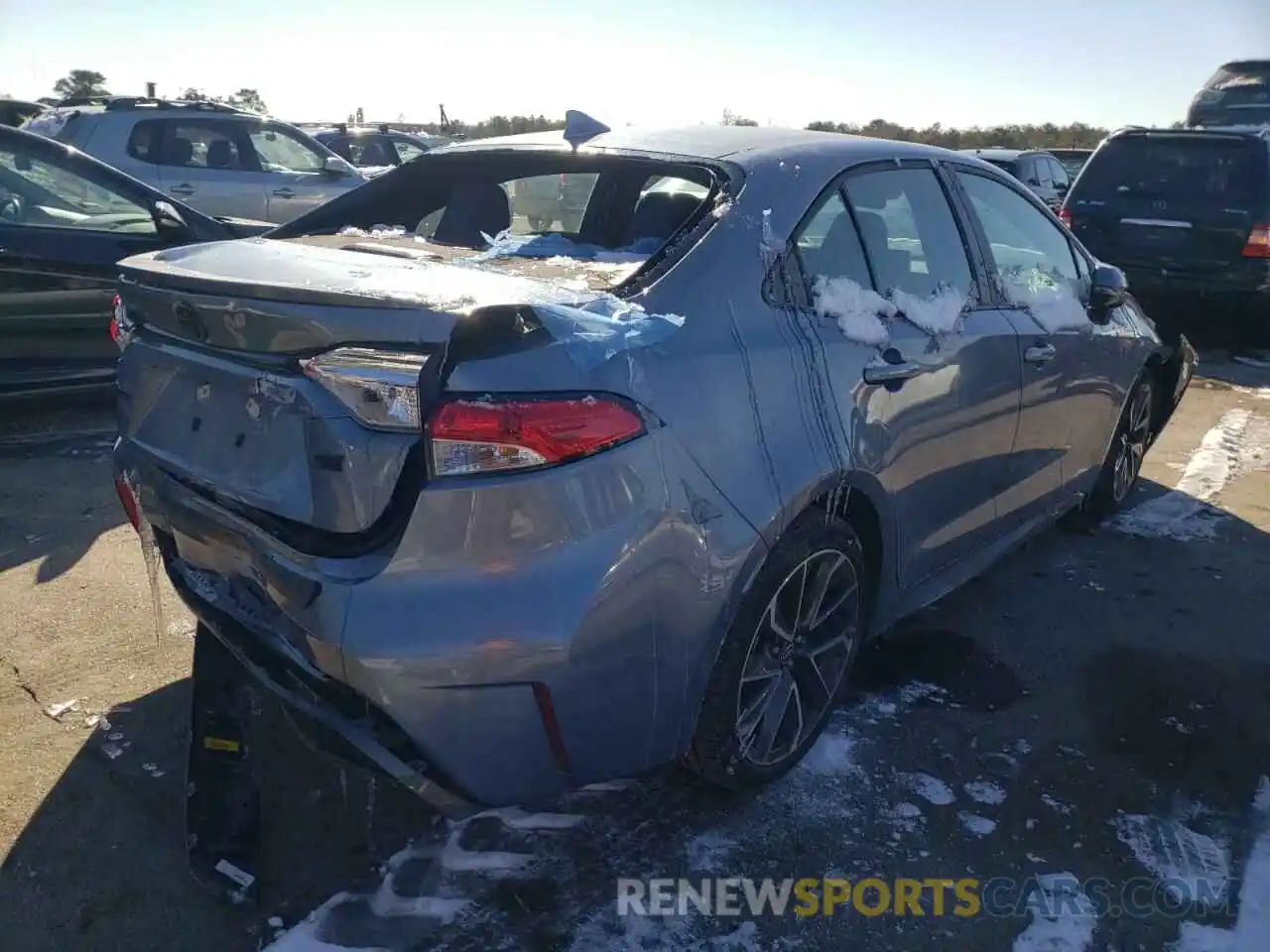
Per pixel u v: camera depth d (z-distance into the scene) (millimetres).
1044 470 3861
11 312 5375
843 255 2879
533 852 2543
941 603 3980
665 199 2812
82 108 9680
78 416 5949
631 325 2244
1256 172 8555
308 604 2074
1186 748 3070
